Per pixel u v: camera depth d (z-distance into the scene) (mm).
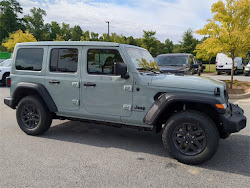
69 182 3051
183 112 3635
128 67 3994
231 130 3475
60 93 4594
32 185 2971
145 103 3904
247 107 7848
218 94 3510
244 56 11539
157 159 3820
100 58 4246
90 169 3422
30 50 4910
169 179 3166
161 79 3895
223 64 21922
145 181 3104
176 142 3688
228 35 10711
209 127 3426
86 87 4336
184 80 3811
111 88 4137
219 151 4184
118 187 2945
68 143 4508
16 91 4887
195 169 3477
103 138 4844
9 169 3393
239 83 12461
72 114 4578
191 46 38125
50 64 4691
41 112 4746
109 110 4211
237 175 3309
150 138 4887
